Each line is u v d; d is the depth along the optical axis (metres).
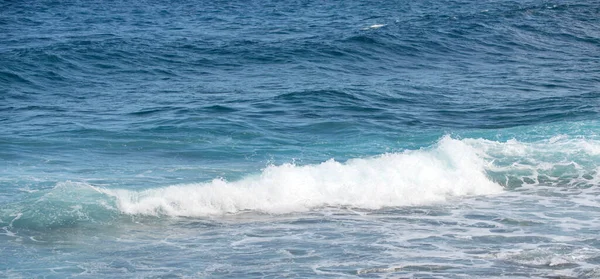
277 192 21.14
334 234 18.53
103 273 15.91
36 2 106.31
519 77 48.25
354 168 22.75
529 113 35.41
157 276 15.77
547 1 93.44
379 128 31.86
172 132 30.08
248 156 26.62
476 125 32.88
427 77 48.56
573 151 26.44
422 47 60.44
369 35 61.47
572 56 59.94
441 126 32.59
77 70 48.91
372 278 15.67
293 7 99.94
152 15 91.50
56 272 15.91
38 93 41.62
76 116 33.94
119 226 18.89
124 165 24.97
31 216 19.20
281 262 16.58
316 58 54.91
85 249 17.33
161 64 52.06
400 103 37.94
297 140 29.34
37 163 24.89
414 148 28.22
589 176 24.17
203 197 20.56
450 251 17.31
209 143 28.41
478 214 20.34
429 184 22.53
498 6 89.38
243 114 34.22
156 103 37.69
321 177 22.03
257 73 49.50
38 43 61.91
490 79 47.41
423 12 87.19
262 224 19.28
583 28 72.81
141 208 19.94
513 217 20.05
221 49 57.72
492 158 25.50
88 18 87.19
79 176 23.36
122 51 55.28
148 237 18.22
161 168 24.64
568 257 16.89
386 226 19.23
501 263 16.52
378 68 52.75
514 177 23.97
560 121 33.00
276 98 38.22
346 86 42.69
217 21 83.12
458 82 45.94
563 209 20.86
